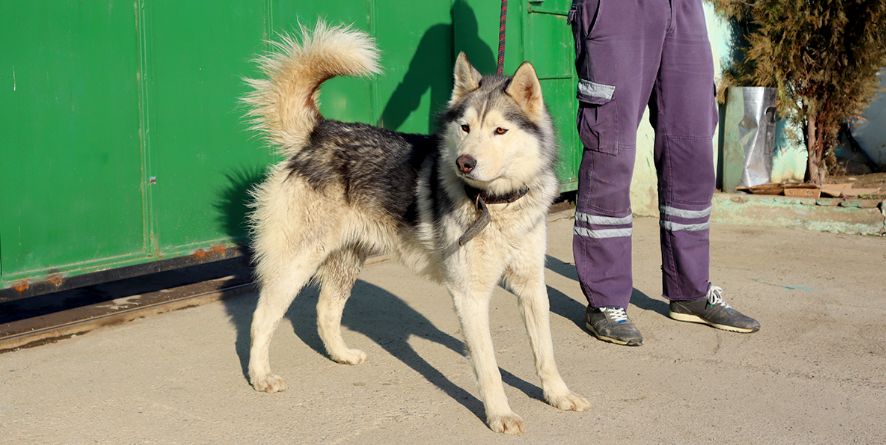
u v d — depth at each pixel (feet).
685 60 14.26
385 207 12.39
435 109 21.48
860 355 13.19
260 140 17.28
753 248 21.01
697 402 11.39
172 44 15.58
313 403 11.50
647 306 16.26
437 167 11.70
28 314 16.10
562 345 13.97
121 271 15.28
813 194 24.32
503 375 12.52
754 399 11.47
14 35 13.41
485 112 10.68
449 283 11.23
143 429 10.57
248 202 17.26
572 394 11.32
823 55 25.21
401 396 11.75
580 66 14.28
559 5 23.88
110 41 14.66
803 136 27.45
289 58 12.89
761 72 25.54
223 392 11.90
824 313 15.47
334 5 18.44
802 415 10.90
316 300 16.80
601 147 13.94
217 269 19.60
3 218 13.53
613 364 13.00
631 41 13.69
